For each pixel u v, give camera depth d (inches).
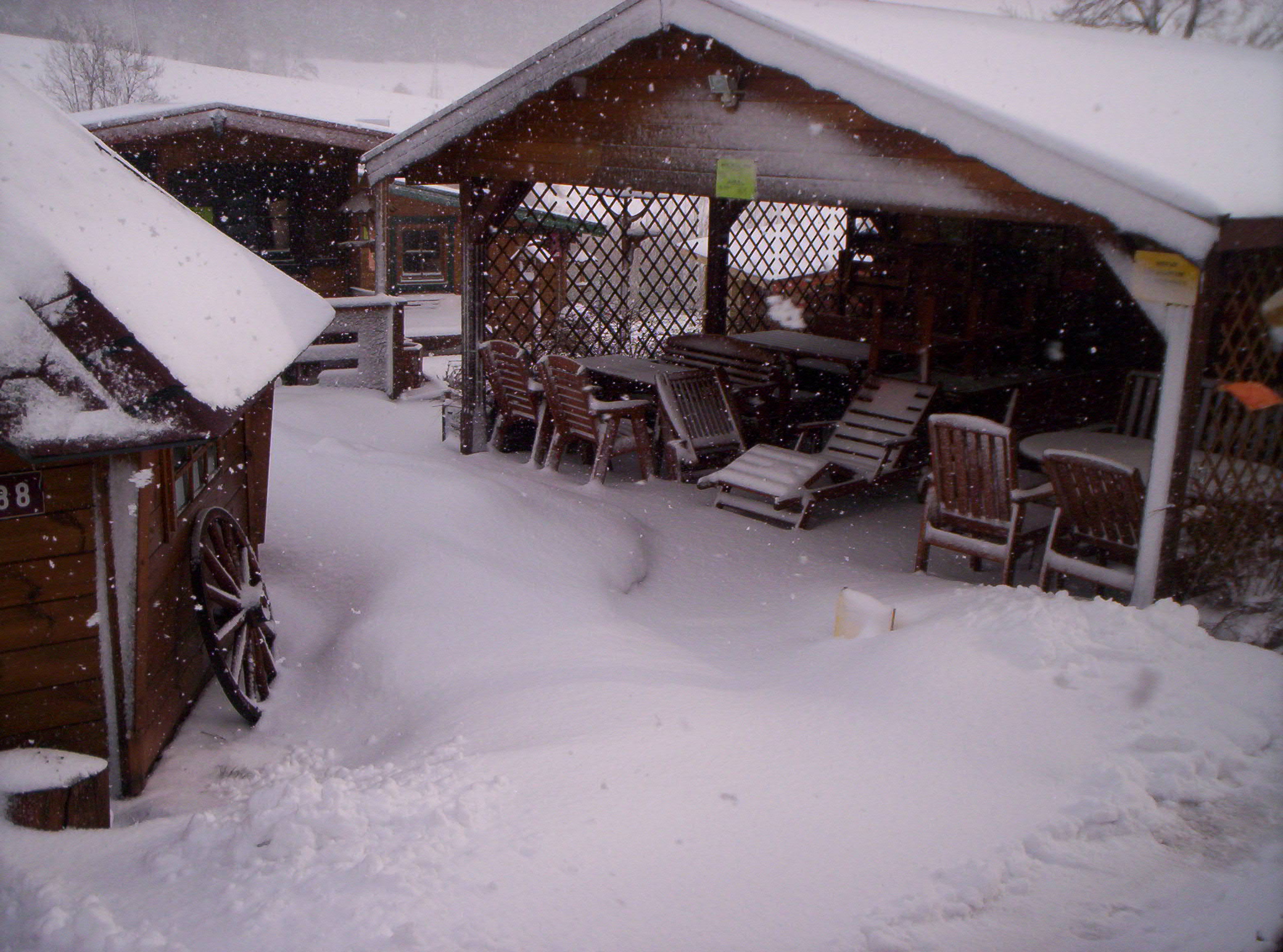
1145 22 595.5
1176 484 206.8
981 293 355.6
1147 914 110.5
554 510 290.8
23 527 156.8
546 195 586.9
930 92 217.5
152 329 159.6
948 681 169.6
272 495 286.8
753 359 399.2
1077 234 370.0
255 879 121.2
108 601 164.7
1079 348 398.0
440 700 192.4
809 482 316.5
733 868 121.3
